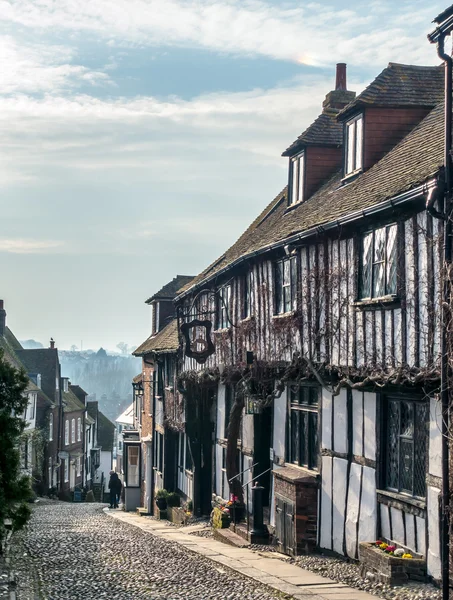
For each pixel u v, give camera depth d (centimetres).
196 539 1900
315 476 1534
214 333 2158
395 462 1264
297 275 1541
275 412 1802
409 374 1115
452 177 1030
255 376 1766
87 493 5953
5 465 1335
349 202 1373
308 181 1898
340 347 1348
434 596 1050
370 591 1137
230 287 2019
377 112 1574
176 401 2870
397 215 1161
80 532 2027
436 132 1356
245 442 2006
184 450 2825
